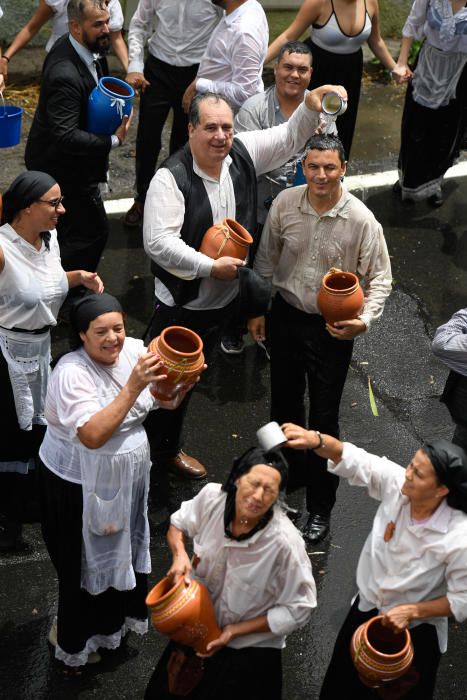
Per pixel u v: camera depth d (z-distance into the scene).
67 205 5.71
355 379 5.92
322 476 4.64
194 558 3.33
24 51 8.70
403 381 5.95
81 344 3.58
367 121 8.77
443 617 3.33
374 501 5.05
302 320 4.50
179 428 4.90
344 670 3.54
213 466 5.17
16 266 4.08
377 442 5.46
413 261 7.03
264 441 3.21
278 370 4.70
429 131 7.16
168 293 4.50
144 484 3.74
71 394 3.43
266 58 6.54
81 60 5.30
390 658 3.11
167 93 6.62
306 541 4.73
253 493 3.07
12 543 4.53
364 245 4.35
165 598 3.20
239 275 4.22
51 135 5.37
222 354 5.98
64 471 3.57
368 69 9.58
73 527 3.65
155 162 6.82
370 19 6.74
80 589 3.77
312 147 4.15
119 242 6.86
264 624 3.25
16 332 4.21
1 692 3.91
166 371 3.51
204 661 3.36
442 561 3.19
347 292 4.20
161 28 6.46
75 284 4.37
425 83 6.97
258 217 5.43
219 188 4.33
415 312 6.53
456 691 4.11
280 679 3.43
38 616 4.25
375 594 3.37
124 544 3.71
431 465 3.12
